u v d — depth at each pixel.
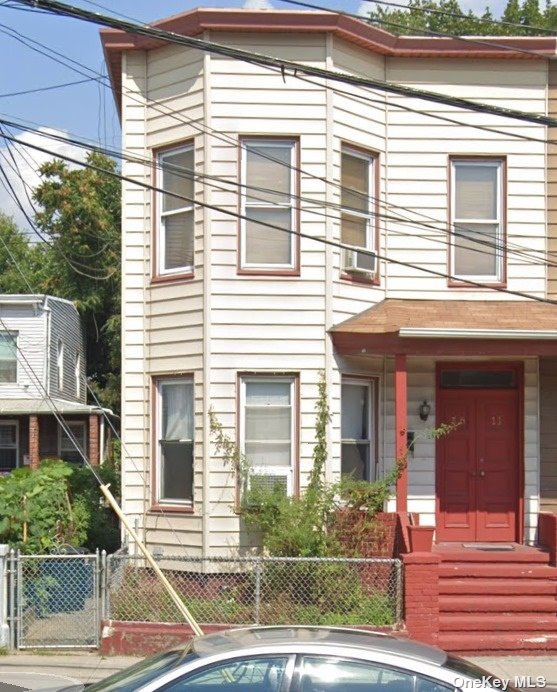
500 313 15.48
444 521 16.05
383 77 16.20
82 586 12.88
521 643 12.91
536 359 16.14
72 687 7.30
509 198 16.25
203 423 14.79
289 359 14.93
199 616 12.79
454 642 12.84
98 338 38.22
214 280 14.95
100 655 12.22
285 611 12.73
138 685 6.24
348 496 14.24
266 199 15.14
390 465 15.87
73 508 16.53
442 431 14.85
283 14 14.98
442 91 16.25
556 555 14.17
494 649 12.90
